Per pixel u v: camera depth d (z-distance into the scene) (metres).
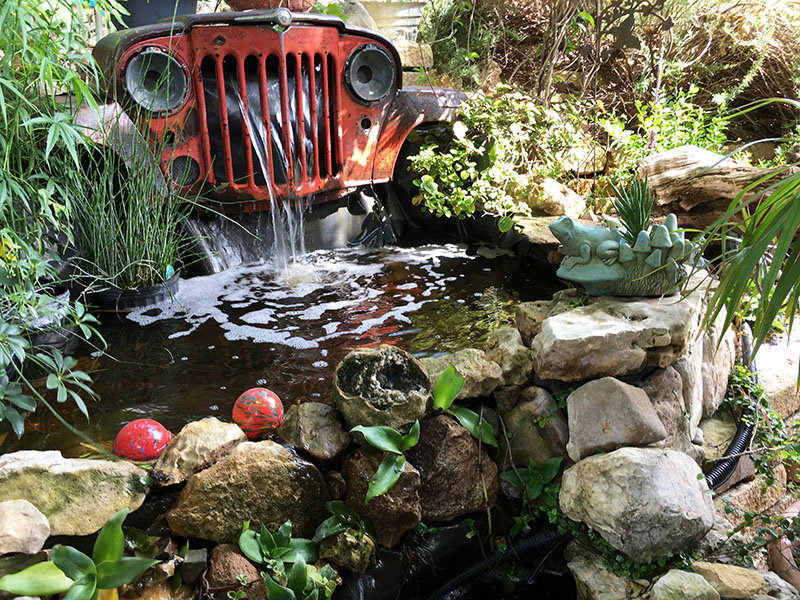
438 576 2.13
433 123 4.24
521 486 2.25
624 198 2.54
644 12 4.37
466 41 5.14
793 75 5.15
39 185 2.70
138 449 1.98
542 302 2.59
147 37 3.18
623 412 2.19
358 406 2.04
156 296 3.14
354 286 3.43
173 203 3.29
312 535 2.00
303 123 3.61
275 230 3.70
